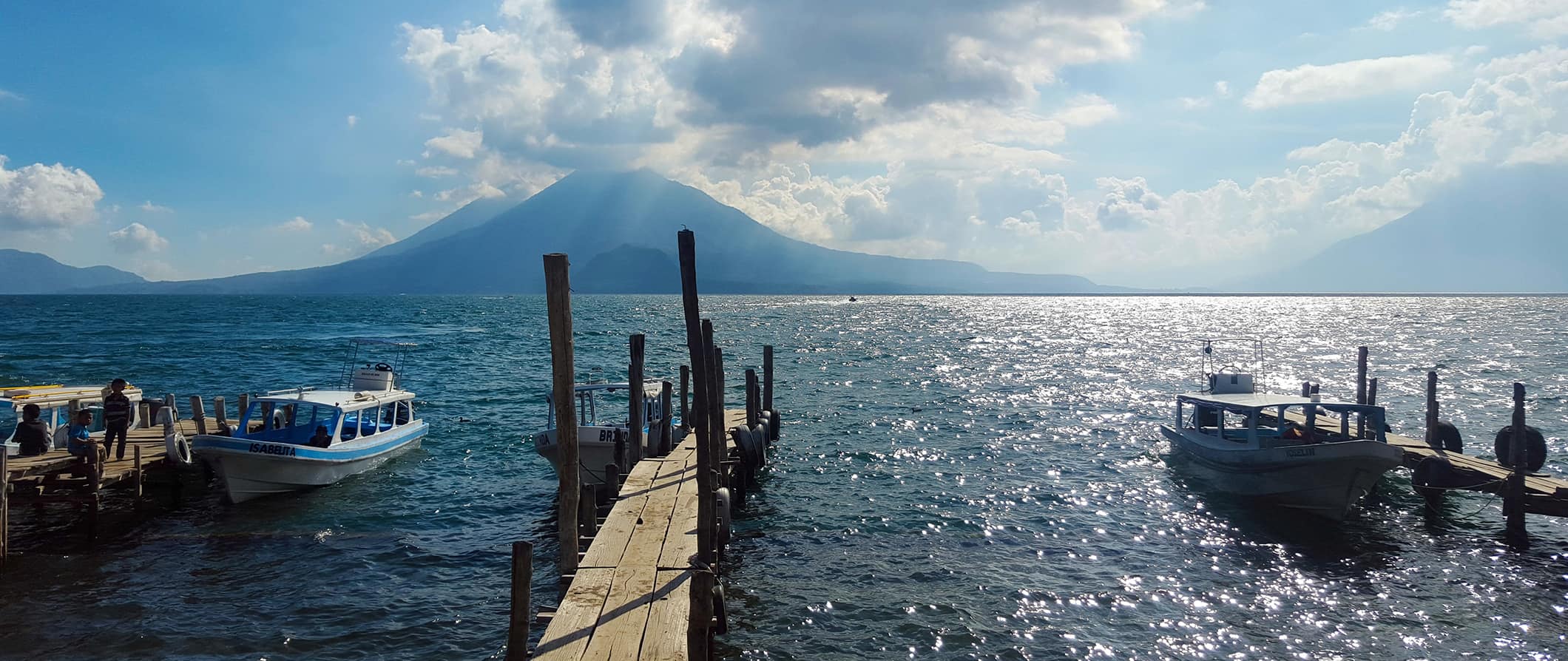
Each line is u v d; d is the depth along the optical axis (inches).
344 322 5521.7
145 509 886.4
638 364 863.1
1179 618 623.2
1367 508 916.0
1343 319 6013.8
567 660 402.6
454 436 1336.1
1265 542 800.9
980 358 2874.0
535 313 7401.6
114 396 896.9
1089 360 2792.8
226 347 3198.8
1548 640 587.8
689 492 722.2
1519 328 4633.4
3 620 602.5
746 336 4097.0
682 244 599.2
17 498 757.3
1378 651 572.7
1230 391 1079.6
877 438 1338.6
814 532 833.5
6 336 3710.6
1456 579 703.7
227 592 663.1
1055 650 571.2
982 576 708.7
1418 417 1535.4
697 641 420.5
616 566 531.8
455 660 551.8
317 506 906.1
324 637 583.8
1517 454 797.9
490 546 789.9
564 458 532.7
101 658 546.9
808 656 561.9
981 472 1091.3
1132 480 1043.9
